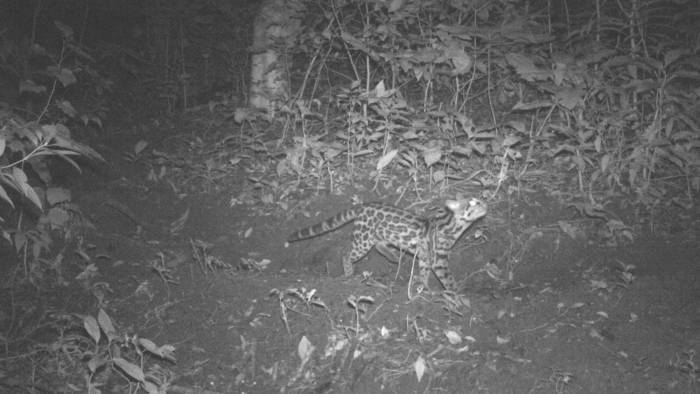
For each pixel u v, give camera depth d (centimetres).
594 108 396
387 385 292
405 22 426
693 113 394
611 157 395
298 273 366
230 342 313
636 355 299
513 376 292
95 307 327
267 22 459
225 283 340
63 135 265
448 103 474
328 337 308
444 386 289
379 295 331
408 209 389
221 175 423
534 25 454
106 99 533
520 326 315
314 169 417
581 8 522
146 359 307
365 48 404
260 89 475
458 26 402
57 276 342
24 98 479
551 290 339
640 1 419
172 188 418
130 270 351
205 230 395
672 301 322
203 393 293
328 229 375
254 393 296
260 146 433
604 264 356
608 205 382
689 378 287
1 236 356
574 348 303
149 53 580
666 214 376
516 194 393
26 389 291
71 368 301
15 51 463
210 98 536
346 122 434
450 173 409
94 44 596
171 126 498
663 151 380
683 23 493
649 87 375
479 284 360
